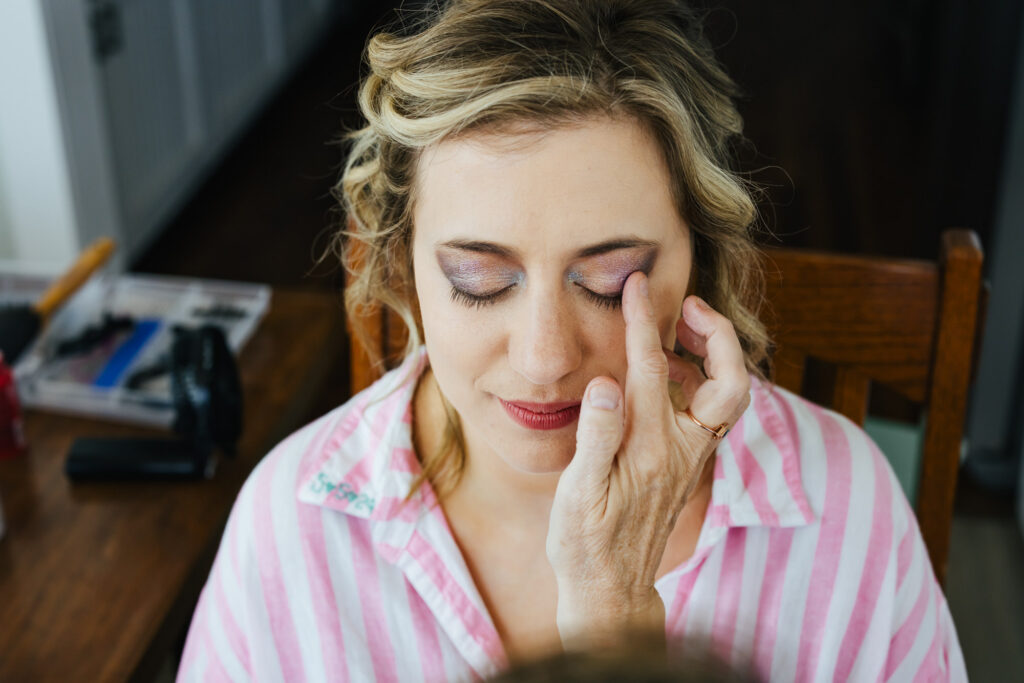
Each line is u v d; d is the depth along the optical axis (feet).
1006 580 7.00
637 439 2.34
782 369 3.64
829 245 11.53
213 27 12.15
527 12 2.17
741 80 15.33
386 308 3.49
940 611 3.13
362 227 2.73
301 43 15.46
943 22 12.76
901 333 3.53
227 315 5.62
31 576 3.98
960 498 7.73
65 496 4.41
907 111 14.38
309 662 3.06
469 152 2.19
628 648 1.18
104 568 4.02
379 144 2.41
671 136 2.22
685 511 2.96
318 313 5.74
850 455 3.05
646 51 2.21
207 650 3.15
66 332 5.53
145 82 10.43
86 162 9.10
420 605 2.98
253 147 13.38
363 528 3.02
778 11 17.72
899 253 11.41
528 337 2.28
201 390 4.38
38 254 9.03
